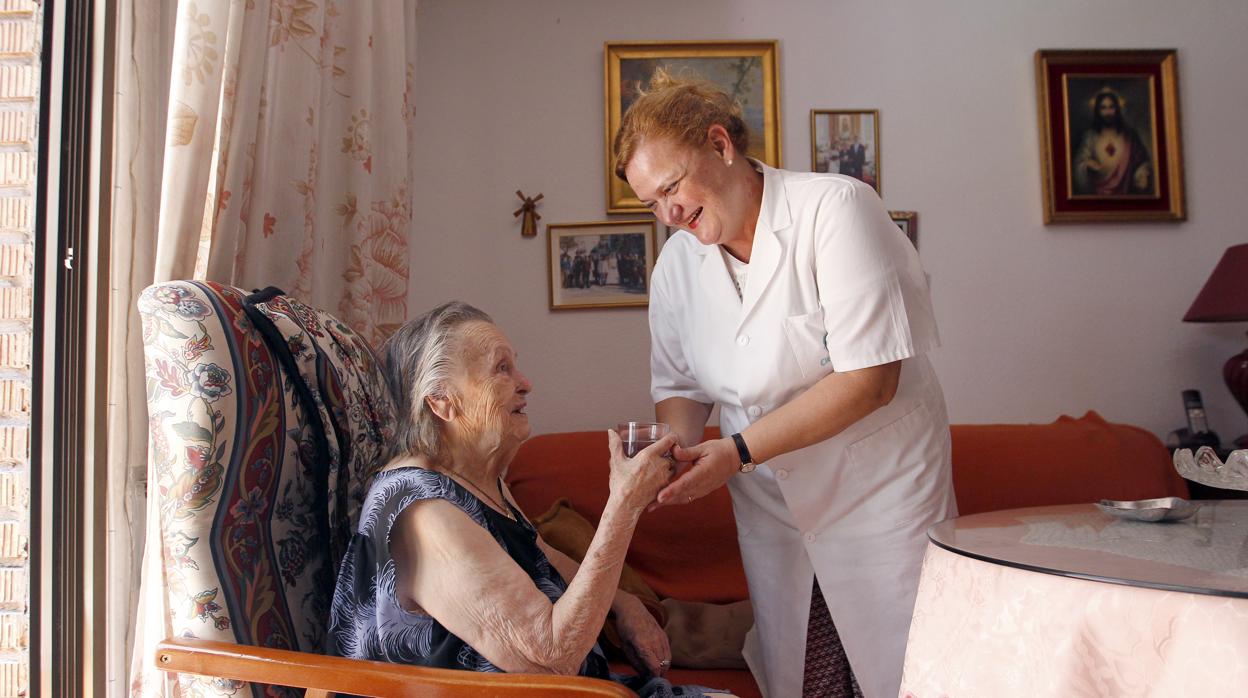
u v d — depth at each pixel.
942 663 1.22
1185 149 3.30
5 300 1.46
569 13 3.24
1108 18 3.32
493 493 1.46
